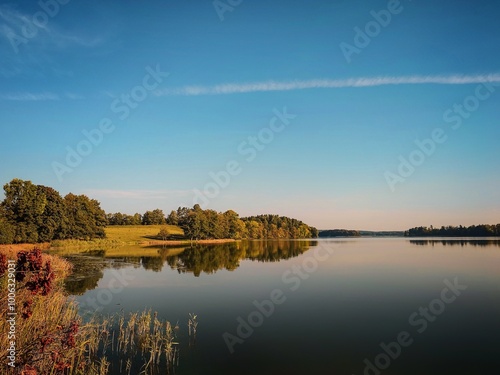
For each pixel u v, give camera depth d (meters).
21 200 65.31
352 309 21.30
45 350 8.87
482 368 13.25
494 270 37.16
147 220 157.25
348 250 69.62
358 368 13.23
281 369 12.99
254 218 184.88
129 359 13.43
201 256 56.19
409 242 110.25
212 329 17.39
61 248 68.50
